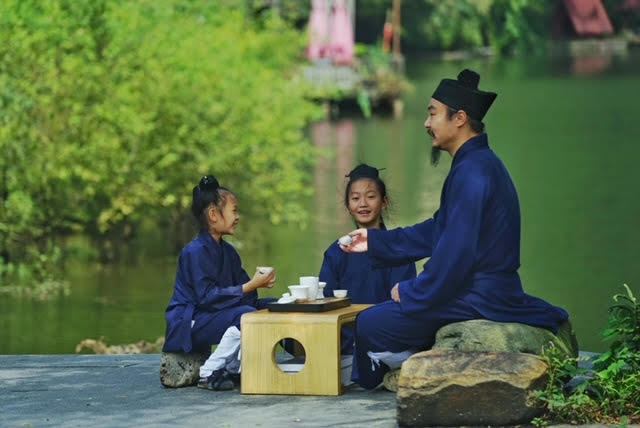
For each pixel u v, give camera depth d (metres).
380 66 85.62
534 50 131.75
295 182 33.91
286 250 32.16
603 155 55.59
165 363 10.39
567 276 29.58
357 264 10.84
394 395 9.88
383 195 11.01
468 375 8.59
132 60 30.22
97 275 28.14
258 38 50.12
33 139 27.17
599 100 85.31
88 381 10.80
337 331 9.84
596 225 37.44
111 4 31.02
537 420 8.60
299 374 9.91
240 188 33.88
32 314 23.75
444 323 9.60
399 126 70.12
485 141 9.77
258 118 33.62
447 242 9.45
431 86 99.12
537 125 69.81
